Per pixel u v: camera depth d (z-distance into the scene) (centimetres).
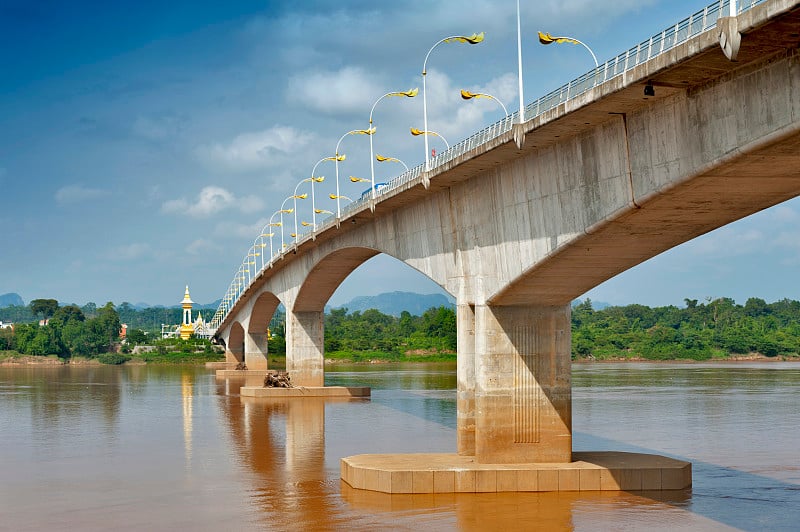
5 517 3881
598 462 4469
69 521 3806
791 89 2591
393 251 6203
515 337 4525
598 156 3609
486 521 3706
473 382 4778
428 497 4166
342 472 4603
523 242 4200
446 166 4562
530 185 4138
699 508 3912
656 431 6253
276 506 4044
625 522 3675
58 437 6291
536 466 4356
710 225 3622
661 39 2967
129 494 4331
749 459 5088
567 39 3694
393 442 5869
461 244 4894
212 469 4975
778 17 2358
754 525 3622
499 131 4112
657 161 3231
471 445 4753
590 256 3969
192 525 3725
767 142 2689
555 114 3497
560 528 3597
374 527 3644
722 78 2875
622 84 3058
